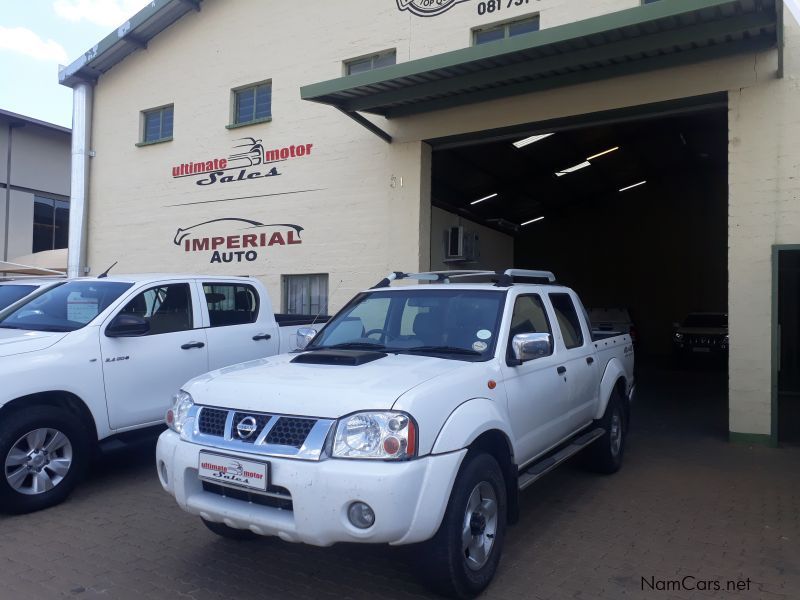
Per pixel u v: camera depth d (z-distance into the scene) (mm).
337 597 4113
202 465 3938
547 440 5297
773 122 8250
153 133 14797
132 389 6355
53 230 24234
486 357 4668
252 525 3768
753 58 8352
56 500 5730
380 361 4492
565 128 10055
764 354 8281
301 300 12391
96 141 15461
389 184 11164
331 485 3514
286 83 12539
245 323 7836
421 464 3604
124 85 15023
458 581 3875
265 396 3953
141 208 14594
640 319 23438
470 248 12773
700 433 9195
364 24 11680
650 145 17156
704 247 22625
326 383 3961
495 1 10359
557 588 4254
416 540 3604
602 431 6617
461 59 8422
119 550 4824
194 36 13914
